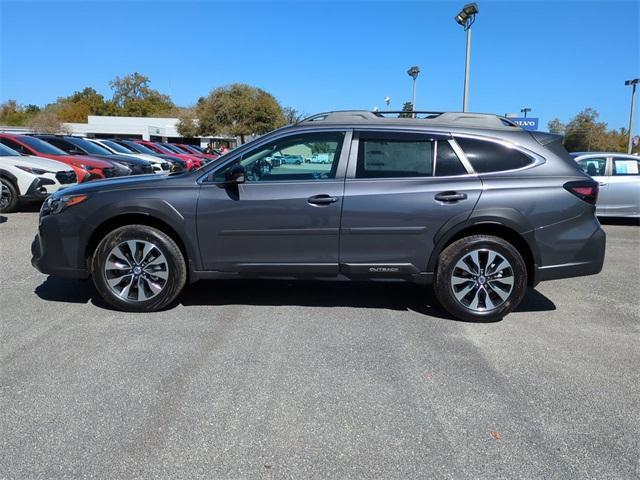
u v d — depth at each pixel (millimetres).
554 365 3959
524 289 4758
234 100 60219
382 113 5121
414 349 4211
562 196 4680
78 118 93812
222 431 3008
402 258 4746
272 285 5980
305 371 3777
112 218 4875
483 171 4750
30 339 4277
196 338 4348
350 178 4742
